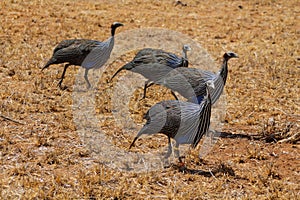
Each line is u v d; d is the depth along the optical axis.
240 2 27.41
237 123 12.89
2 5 22.69
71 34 19.62
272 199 9.37
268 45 20.27
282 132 12.15
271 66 17.50
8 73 15.10
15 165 10.13
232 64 17.69
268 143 11.84
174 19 23.23
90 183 9.51
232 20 23.77
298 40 21.14
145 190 9.53
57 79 14.86
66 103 13.31
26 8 22.69
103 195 9.21
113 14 23.28
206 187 9.74
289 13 25.56
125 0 26.08
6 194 9.00
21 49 17.31
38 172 9.94
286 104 14.27
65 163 10.38
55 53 14.18
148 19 22.84
